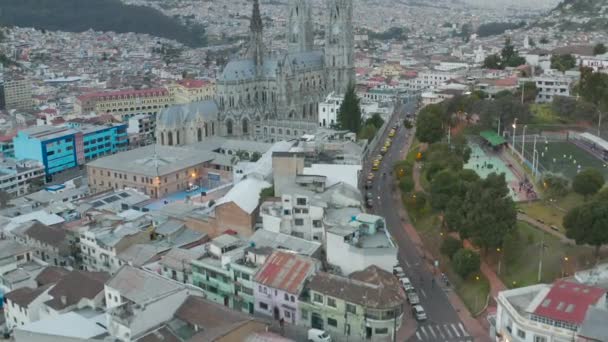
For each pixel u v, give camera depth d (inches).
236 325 5447.8
